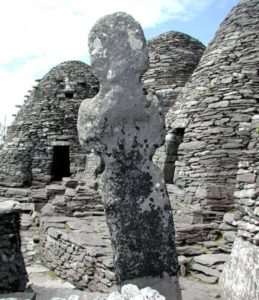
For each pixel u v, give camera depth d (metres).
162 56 11.84
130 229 3.80
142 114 3.83
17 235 5.12
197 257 6.02
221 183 7.80
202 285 5.36
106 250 6.06
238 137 7.94
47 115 14.61
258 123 7.54
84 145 3.86
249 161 5.46
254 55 8.55
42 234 8.27
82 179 12.08
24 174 14.05
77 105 14.87
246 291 4.22
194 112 8.59
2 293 4.86
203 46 12.82
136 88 3.81
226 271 4.86
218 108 8.25
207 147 8.09
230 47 8.80
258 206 4.62
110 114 3.76
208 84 8.69
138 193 3.83
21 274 5.08
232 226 6.76
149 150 3.88
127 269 3.78
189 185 8.16
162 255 3.84
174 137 9.12
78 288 6.25
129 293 3.06
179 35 12.20
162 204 3.87
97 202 9.84
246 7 9.17
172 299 3.83
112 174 3.81
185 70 11.65
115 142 3.80
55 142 14.29
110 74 3.75
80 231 7.44
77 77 15.33
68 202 9.71
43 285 6.29
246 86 8.28
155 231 3.84
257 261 4.20
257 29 8.78
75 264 6.44
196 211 7.41
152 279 3.80
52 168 14.41
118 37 3.75
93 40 3.77
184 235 6.67
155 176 3.88
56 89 15.06
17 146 14.32
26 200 12.79
